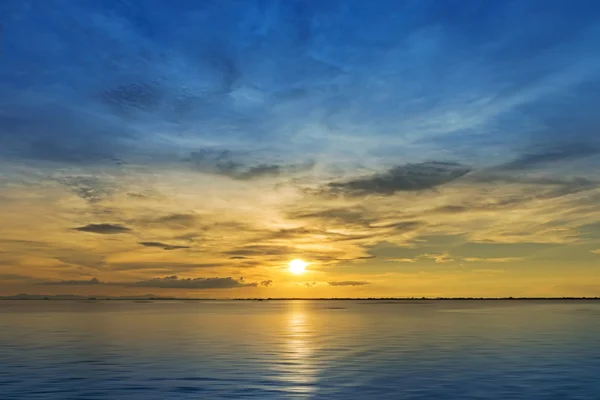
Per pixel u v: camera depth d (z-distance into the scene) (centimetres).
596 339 5741
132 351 4759
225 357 4278
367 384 3036
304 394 2780
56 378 3266
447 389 2880
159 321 10675
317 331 7494
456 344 5278
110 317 12788
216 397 2712
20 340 5975
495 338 5956
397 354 4441
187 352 4678
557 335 6344
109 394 2791
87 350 4856
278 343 5534
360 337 6303
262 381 3144
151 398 2695
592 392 2780
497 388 2894
